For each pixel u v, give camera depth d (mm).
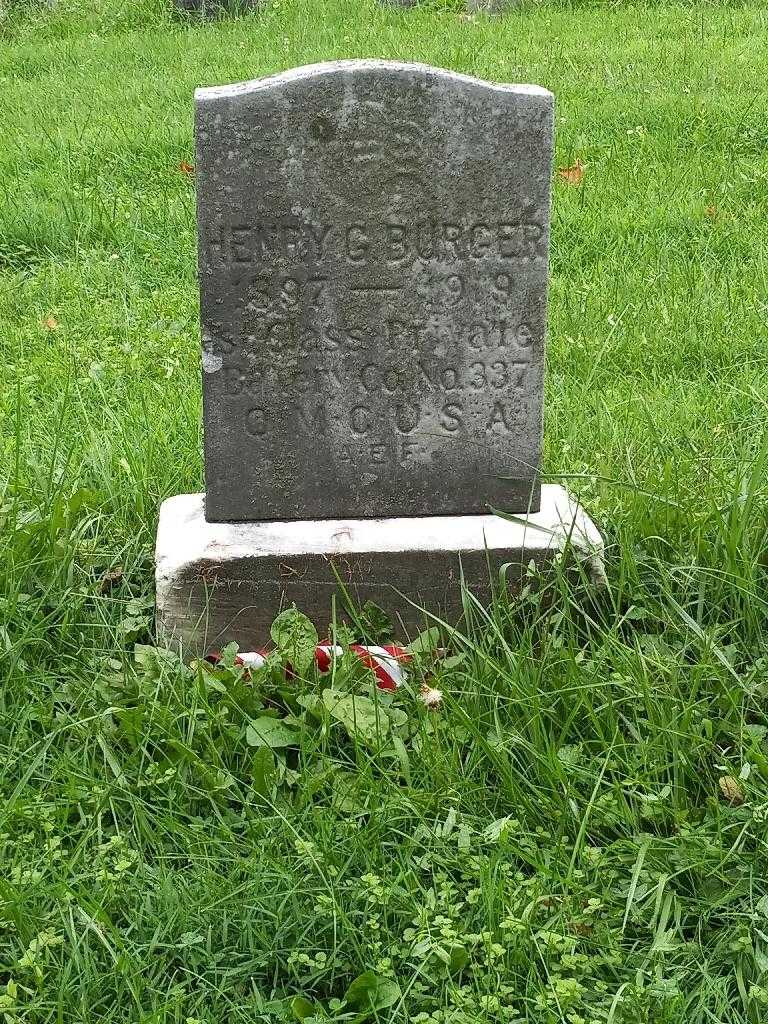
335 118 2816
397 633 2992
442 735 2762
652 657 2834
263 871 2572
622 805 2652
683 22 6926
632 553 2980
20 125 5648
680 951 2518
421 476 3002
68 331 3924
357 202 2857
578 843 2582
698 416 3455
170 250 4309
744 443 3316
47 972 2490
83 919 2514
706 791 2686
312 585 2955
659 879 2576
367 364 2938
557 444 3371
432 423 2977
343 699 2775
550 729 2770
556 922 2533
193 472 3277
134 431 3385
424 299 2912
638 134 5043
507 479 3018
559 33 6863
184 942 2500
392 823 2646
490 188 2867
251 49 6898
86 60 7008
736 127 5047
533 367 2963
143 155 5066
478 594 2982
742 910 2555
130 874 2586
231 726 2758
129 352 3816
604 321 3855
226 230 2855
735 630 2904
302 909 2549
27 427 3488
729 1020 2457
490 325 2936
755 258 4133
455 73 2822
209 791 2684
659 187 4539
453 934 2486
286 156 2828
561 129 5090
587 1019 2453
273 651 2879
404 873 2574
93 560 3080
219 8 7859
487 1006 2436
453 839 2623
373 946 2496
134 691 2818
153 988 2479
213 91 2811
